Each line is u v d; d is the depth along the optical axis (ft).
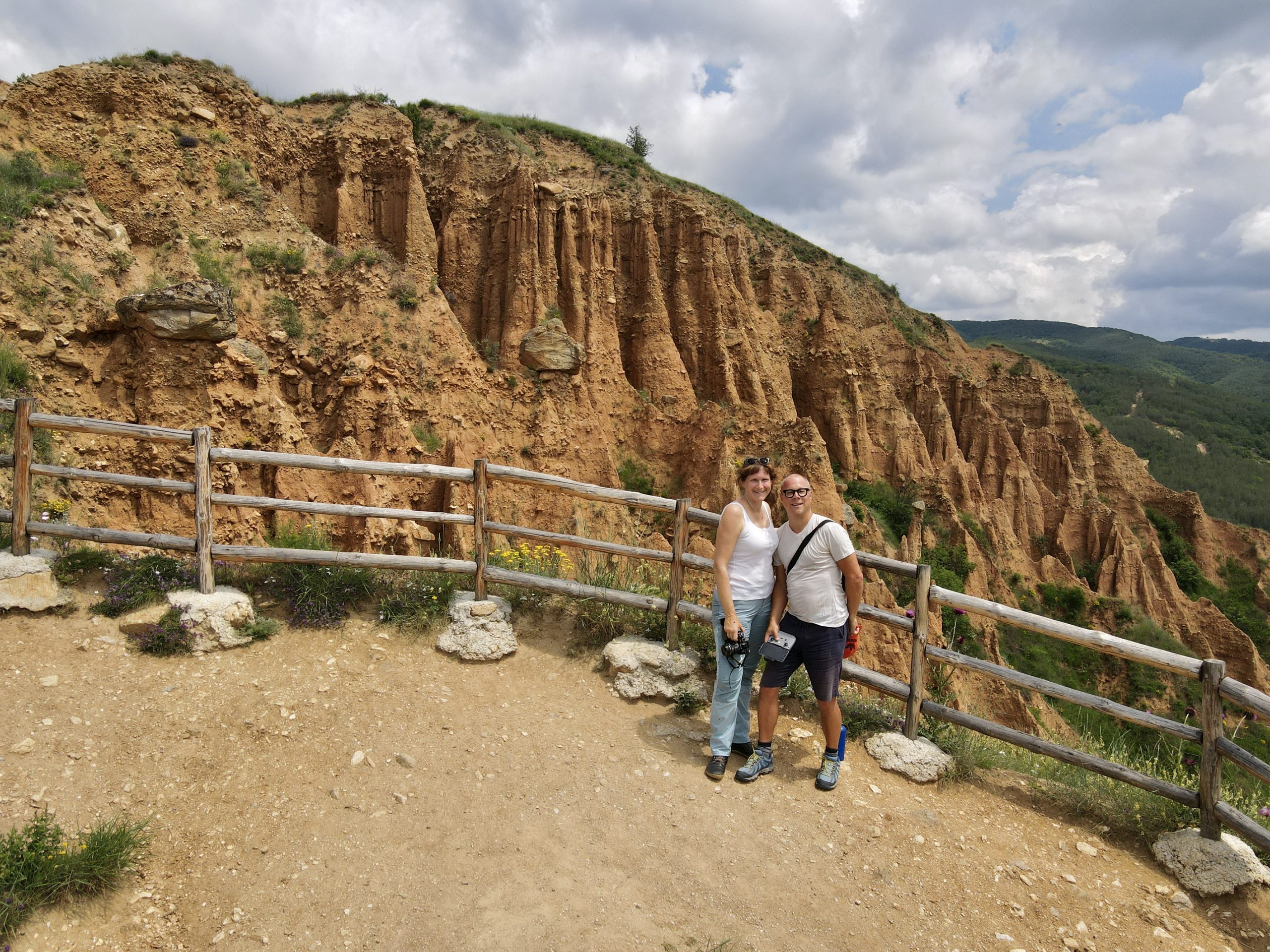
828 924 14.52
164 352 53.62
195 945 13.20
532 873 15.03
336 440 68.44
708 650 23.65
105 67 64.44
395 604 24.43
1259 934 15.30
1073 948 14.57
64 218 53.83
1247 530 170.19
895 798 18.81
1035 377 178.09
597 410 102.47
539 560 31.63
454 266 101.30
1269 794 20.43
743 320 125.90
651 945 13.55
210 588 22.59
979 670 19.85
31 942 12.67
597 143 126.82
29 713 17.88
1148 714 18.02
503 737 19.40
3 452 39.96
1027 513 154.71
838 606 18.34
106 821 15.38
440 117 110.01
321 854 15.21
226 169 71.20
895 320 166.61
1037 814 18.97
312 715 19.43
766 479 18.83
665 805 17.48
